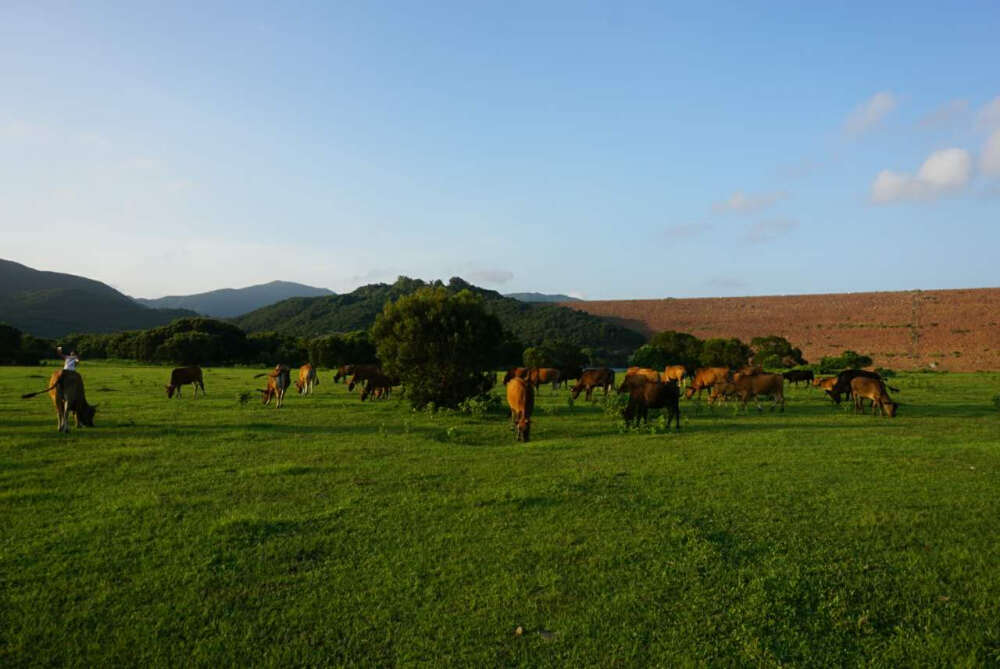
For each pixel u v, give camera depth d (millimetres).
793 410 19922
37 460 10648
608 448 12016
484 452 11617
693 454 11242
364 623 4715
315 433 14148
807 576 5438
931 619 4699
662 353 44250
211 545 6258
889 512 7301
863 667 4121
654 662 4191
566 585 5332
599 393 27312
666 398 15086
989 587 5207
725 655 4262
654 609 4906
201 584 5371
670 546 6176
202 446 12188
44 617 4793
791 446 12086
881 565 5691
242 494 8352
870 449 11594
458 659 4227
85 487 8750
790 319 119125
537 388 28781
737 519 7090
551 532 6648
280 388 20219
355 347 57312
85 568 5719
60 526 6891
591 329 116188
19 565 5789
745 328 118312
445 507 7629
